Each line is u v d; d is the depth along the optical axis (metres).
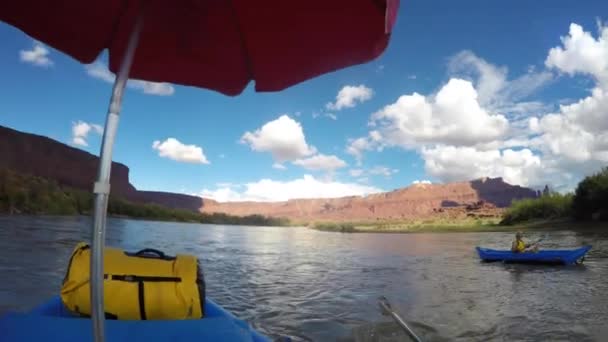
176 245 25.14
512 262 16.66
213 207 174.62
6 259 12.52
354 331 6.34
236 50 1.99
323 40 1.73
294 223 95.94
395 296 9.34
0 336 1.95
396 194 170.12
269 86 2.01
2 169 45.22
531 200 66.69
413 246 29.92
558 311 7.79
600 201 50.53
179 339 2.06
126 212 74.44
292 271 13.98
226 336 2.12
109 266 2.30
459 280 12.06
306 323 6.77
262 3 1.71
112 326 2.06
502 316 7.35
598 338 6.13
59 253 14.43
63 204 48.62
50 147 107.38
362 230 67.06
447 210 126.00
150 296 2.28
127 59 1.51
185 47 2.06
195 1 1.81
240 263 16.27
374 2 1.45
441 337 6.13
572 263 15.90
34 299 7.56
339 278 12.32
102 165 1.39
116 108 1.45
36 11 1.82
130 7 1.88
